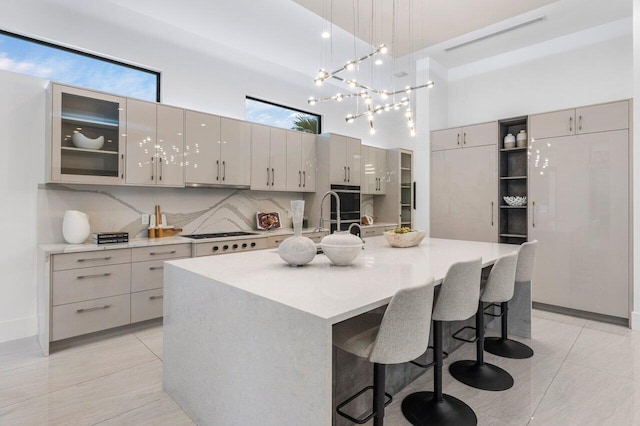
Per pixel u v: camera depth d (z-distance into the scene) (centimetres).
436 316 189
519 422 191
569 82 452
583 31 440
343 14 386
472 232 480
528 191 421
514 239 474
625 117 355
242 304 154
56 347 286
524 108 489
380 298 140
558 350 289
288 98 524
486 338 308
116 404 207
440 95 548
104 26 350
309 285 161
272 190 461
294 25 410
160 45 390
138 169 341
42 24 314
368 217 605
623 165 357
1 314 298
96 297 298
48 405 205
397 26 418
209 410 178
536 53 478
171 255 347
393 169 635
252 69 478
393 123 686
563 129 395
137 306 323
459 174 492
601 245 371
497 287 229
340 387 182
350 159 542
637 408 204
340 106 605
